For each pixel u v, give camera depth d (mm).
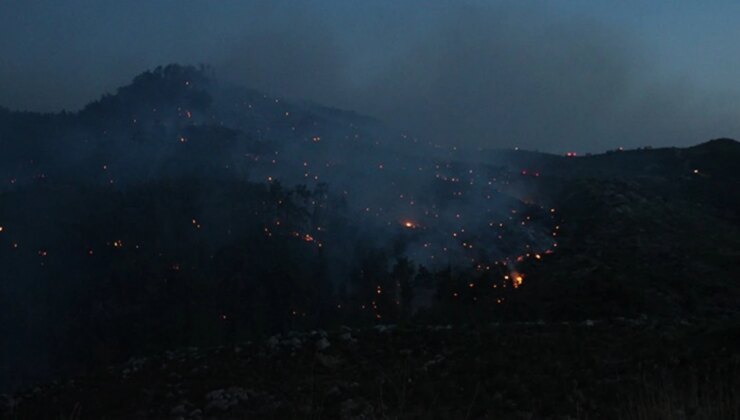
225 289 29938
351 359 14211
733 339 12609
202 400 12688
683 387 9375
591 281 22719
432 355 13906
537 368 12008
